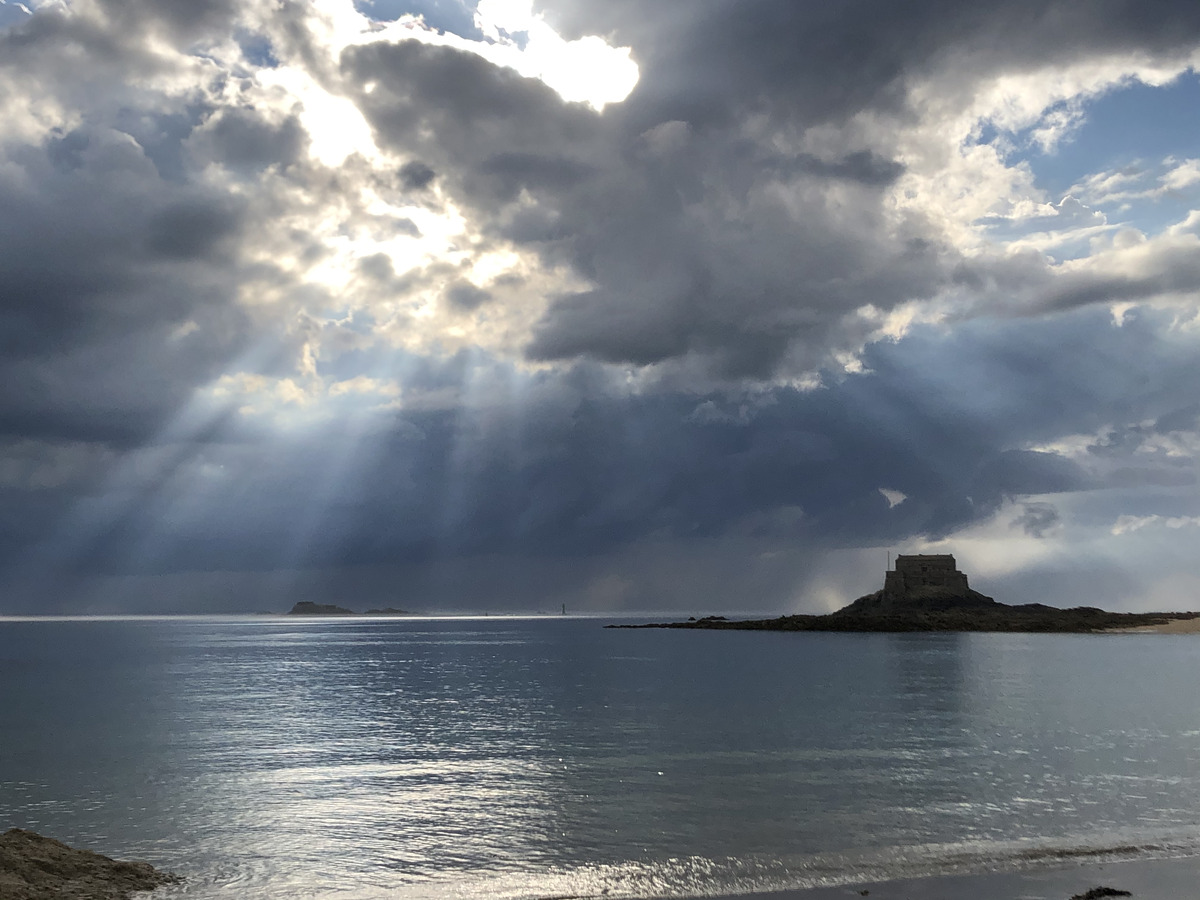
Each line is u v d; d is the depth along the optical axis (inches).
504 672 3865.7
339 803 1198.3
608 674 3678.6
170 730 1972.2
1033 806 1147.3
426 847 971.9
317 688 3097.9
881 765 1451.8
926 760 1493.6
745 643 6545.3
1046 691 2723.9
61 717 2235.5
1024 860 908.6
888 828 1041.5
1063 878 848.9
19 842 836.6
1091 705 2320.4
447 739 1806.1
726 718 2121.1
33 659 5059.1
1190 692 2667.3
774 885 836.6
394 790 1283.2
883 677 3334.2
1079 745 1636.3
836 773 1386.6
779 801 1192.2
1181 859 906.1
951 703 2402.8
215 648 6491.1
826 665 4057.6
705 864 906.7
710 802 1189.7
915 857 923.4
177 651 6033.5
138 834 1036.5
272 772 1439.5
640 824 1069.8
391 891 823.1
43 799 1237.1
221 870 888.9
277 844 986.7
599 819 1096.8
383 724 2059.5
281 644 7194.9
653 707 2388.0
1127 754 1530.5
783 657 4758.9
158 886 829.8
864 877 858.8
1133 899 785.6
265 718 2198.6
